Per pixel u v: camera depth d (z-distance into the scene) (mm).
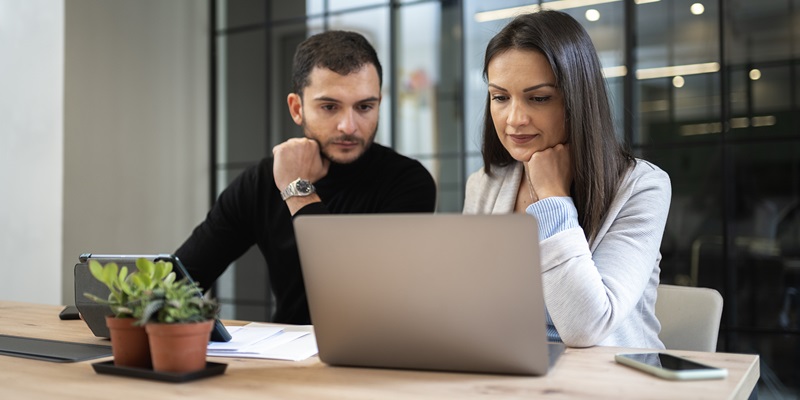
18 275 3941
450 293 1100
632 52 3914
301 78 2199
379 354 1170
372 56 2191
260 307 4938
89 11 4406
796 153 3553
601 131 1632
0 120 3861
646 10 3889
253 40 5066
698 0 3775
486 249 1070
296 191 2107
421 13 4422
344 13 4691
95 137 4434
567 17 1647
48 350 1352
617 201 1605
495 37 1679
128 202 4633
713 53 3744
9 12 3898
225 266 2357
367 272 1132
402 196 2234
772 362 3594
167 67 4906
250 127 5070
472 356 1120
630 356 1198
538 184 1606
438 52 4363
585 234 1605
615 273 1473
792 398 3547
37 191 4035
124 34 4625
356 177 2260
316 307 1181
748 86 3670
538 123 1631
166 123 4902
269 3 5000
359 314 1153
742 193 3672
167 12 4906
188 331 1102
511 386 1046
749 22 3670
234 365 1222
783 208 3576
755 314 3633
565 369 1151
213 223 2324
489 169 1916
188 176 5055
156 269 1148
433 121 4371
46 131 4082
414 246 1101
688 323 1664
